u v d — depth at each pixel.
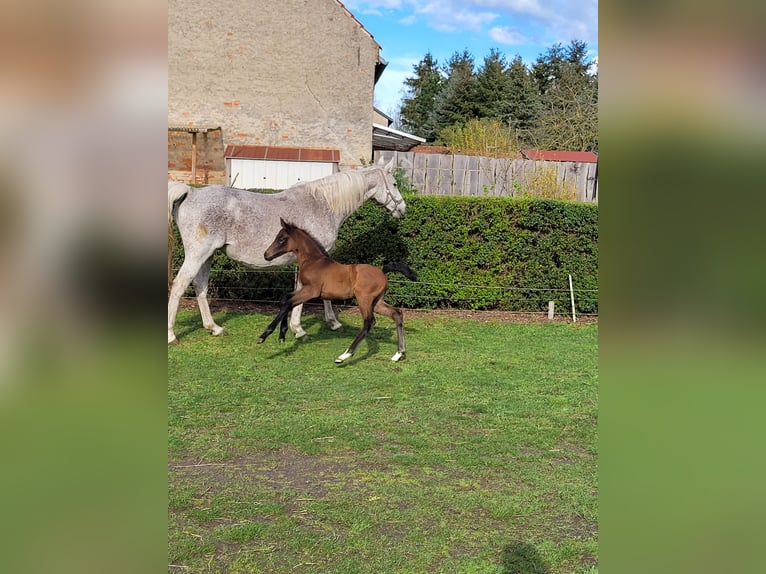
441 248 8.12
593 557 2.38
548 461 3.35
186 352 5.66
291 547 2.39
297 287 6.25
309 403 4.27
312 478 3.05
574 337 6.95
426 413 4.11
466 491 2.94
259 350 5.82
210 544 2.39
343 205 6.29
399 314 5.56
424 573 2.24
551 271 8.23
